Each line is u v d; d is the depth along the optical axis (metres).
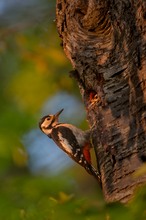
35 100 19.91
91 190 18.09
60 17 13.27
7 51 20.81
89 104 12.80
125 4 11.61
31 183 10.39
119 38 11.81
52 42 20.84
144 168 9.02
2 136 15.73
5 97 19.67
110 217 8.57
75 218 8.75
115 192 11.02
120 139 11.30
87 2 12.77
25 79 20.27
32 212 9.41
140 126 10.92
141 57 11.08
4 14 21.30
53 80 20.47
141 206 8.53
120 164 11.09
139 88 11.04
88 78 12.59
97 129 12.02
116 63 11.90
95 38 12.58
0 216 9.48
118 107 11.62
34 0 21.23
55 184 11.05
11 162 15.59
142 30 11.19
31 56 20.69
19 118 16.59
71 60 13.10
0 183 10.24
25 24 21.02
